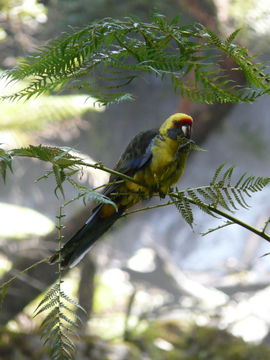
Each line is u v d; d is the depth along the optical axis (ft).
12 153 8.43
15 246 36.81
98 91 9.12
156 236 81.51
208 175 88.12
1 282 35.37
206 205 10.05
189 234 83.51
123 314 46.98
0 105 30.76
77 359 31.42
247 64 8.60
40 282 36.06
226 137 86.48
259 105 87.35
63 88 9.29
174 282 59.36
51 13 49.78
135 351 34.99
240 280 60.85
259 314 48.49
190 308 53.57
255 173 87.97
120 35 8.80
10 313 35.32
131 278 60.34
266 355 37.68
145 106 79.71
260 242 80.18
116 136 77.51
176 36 8.55
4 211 37.35
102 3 51.06
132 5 51.55
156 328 39.70
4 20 45.06
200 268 78.84
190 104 39.22
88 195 8.23
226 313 48.73
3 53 44.65
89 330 39.50
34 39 46.80
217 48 8.68
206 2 31.81
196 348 38.34
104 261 61.41
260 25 26.09
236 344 38.37
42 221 37.78
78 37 8.72
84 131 67.21
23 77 8.97
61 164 8.63
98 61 8.96
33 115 31.30
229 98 8.76
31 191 68.74
